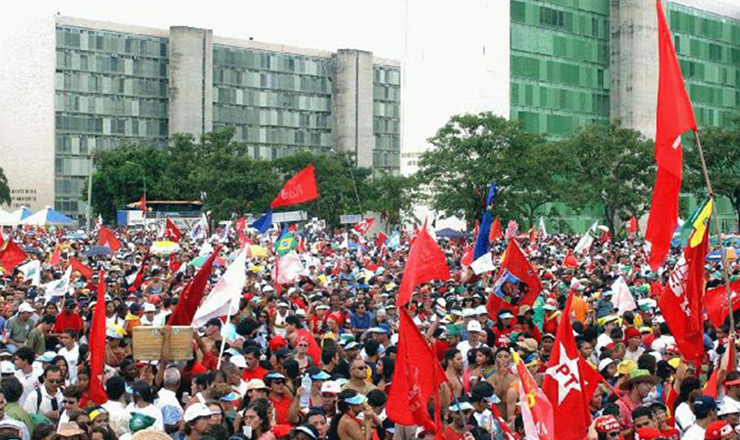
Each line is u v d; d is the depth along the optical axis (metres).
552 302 24.62
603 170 88.88
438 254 15.30
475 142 82.69
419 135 119.88
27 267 32.06
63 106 159.88
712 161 90.75
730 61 138.62
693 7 132.75
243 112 168.88
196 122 161.75
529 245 59.94
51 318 22.17
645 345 21.34
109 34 162.00
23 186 160.88
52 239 79.75
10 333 22.75
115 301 23.62
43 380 16.53
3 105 164.75
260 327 23.06
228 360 16.33
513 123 83.94
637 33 124.31
